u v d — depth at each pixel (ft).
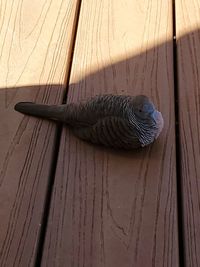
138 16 2.25
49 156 1.69
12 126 1.79
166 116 1.81
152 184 1.59
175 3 2.34
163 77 1.97
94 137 1.69
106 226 1.47
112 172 1.63
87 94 1.91
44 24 2.22
